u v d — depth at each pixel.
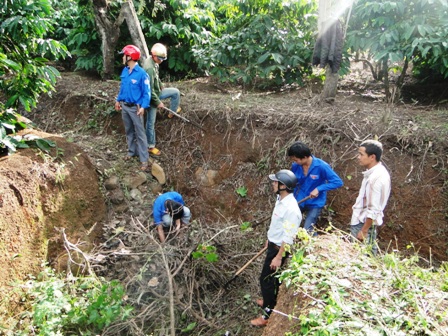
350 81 7.09
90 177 4.65
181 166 5.51
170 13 7.06
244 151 5.35
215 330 3.57
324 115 5.28
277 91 6.75
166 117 5.80
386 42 5.59
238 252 4.37
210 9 7.93
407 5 5.59
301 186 4.09
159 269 3.86
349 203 4.77
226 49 6.50
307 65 6.54
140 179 5.21
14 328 3.33
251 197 5.17
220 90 6.75
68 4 7.71
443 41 5.08
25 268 3.61
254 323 3.48
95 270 4.01
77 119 6.21
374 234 3.67
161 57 5.11
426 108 5.79
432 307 2.25
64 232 3.92
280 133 5.27
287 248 2.89
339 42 5.26
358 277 2.47
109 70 6.81
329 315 2.10
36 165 4.06
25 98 4.57
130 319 3.45
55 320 3.14
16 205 3.64
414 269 2.77
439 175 4.63
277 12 6.52
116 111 5.95
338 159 4.93
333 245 2.88
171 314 3.29
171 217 4.13
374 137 4.88
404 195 4.65
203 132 5.59
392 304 2.24
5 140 4.05
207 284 3.98
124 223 4.67
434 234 4.47
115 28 6.37
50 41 4.52
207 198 5.30
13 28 4.13
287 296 2.73
